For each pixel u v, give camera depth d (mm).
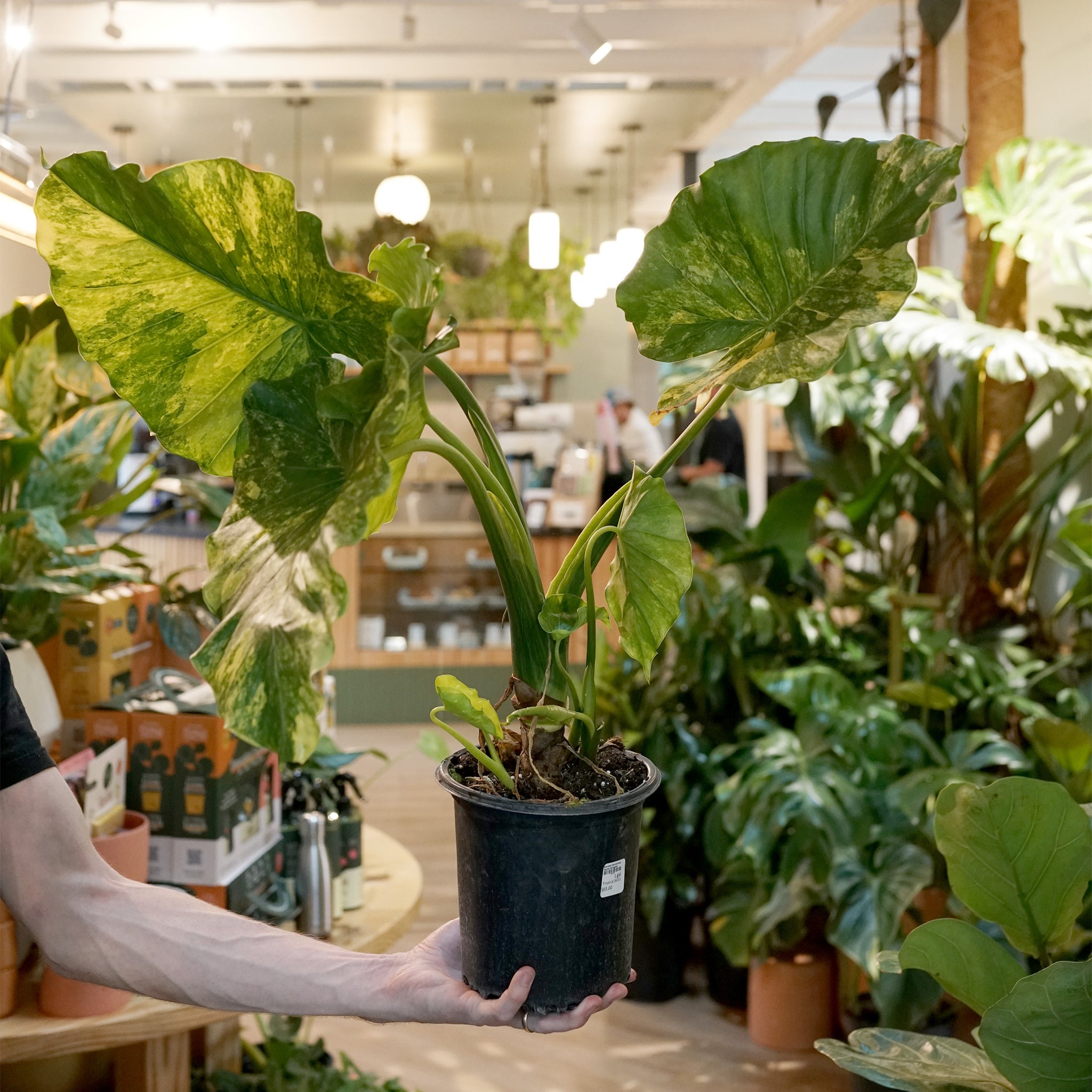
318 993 1088
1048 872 1174
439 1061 3170
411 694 7055
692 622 3426
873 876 2762
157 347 946
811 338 956
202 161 850
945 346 2969
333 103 7020
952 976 1203
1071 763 2775
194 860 1897
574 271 8945
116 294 914
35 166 1783
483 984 969
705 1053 3215
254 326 946
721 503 3855
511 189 9734
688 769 3393
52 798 1215
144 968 1140
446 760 1034
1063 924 1197
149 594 2451
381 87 6711
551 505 7684
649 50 6223
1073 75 3734
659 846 3457
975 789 1155
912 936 1189
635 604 943
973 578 3443
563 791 935
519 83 6668
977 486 3367
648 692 3582
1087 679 3277
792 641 3529
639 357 10711
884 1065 1182
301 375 896
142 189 850
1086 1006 1037
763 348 975
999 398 3367
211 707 1940
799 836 2840
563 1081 3057
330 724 2617
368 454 800
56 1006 1636
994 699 3064
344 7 5762
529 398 9211
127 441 2158
